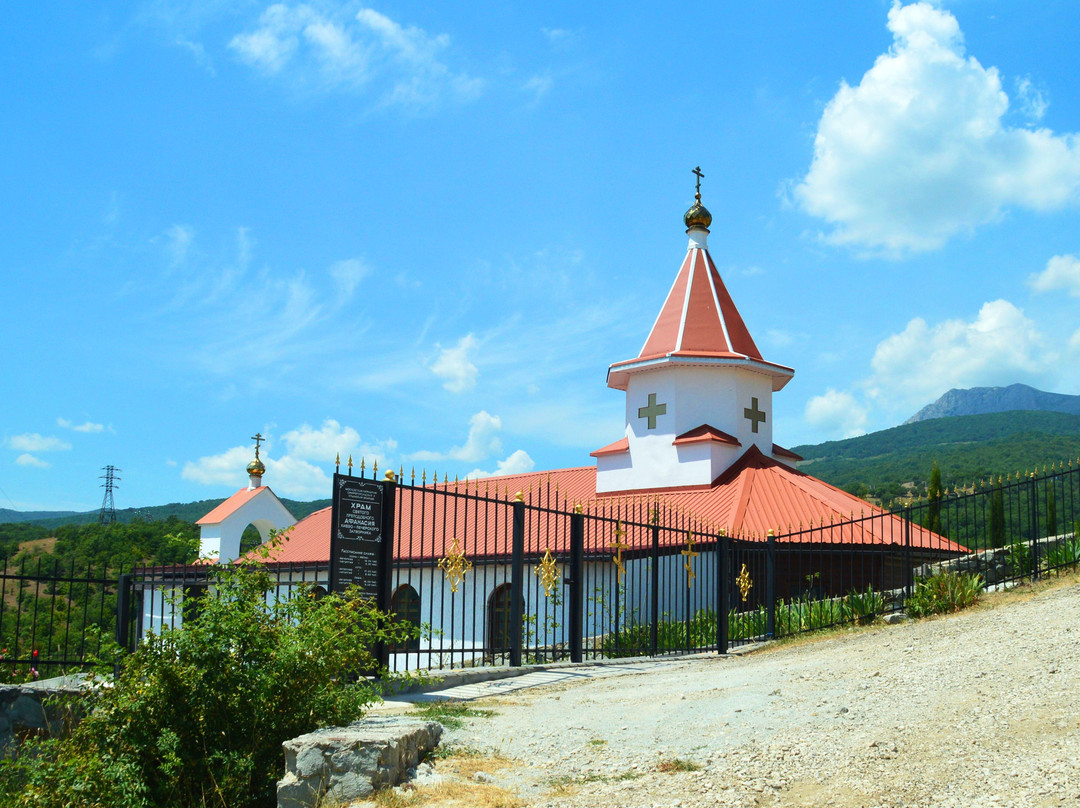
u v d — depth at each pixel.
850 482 95.38
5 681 11.40
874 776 5.89
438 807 5.84
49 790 6.80
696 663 13.22
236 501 38.16
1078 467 15.41
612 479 30.59
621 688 10.46
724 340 29.80
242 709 7.02
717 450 28.25
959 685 7.97
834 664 10.34
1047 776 5.46
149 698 6.91
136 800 6.46
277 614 7.95
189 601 7.68
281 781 6.30
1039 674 7.91
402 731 6.72
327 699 7.30
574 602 13.97
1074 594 12.62
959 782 5.61
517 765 6.84
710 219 32.12
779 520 23.98
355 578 10.67
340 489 10.66
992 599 14.17
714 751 6.84
